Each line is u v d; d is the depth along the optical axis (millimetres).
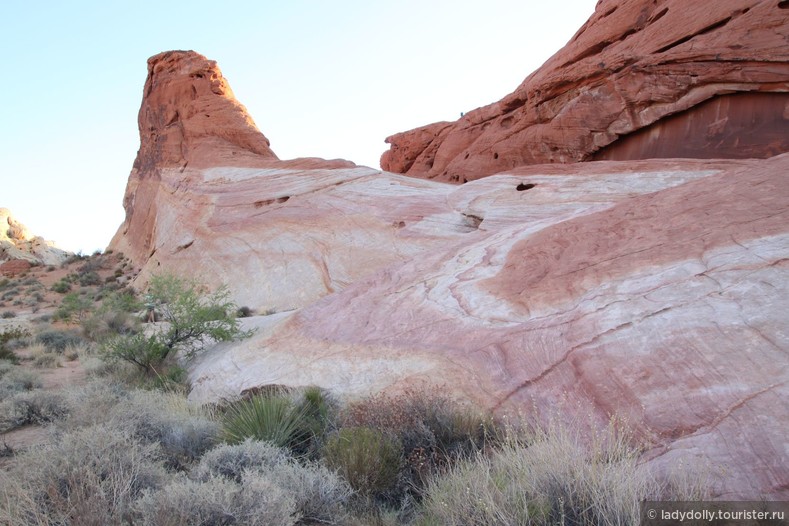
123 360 13438
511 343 6156
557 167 20750
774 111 19969
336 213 26828
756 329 4617
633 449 4113
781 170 7262
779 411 3820
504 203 19234
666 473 3688
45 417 7664
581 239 8172
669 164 17344
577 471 3488
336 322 9562
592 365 5176
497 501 3559
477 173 36531
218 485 3742
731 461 3633
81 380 12531
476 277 8578
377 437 4945
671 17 24953
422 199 24672
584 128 26984
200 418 6977
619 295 6051
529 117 31781
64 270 51938
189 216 36344
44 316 29219
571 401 4953
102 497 3643
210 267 29641
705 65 21438
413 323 7965
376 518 4098
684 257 6188
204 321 13266
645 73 23812
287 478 4312
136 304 14211
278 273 25172
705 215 6949
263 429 5844
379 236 23312
